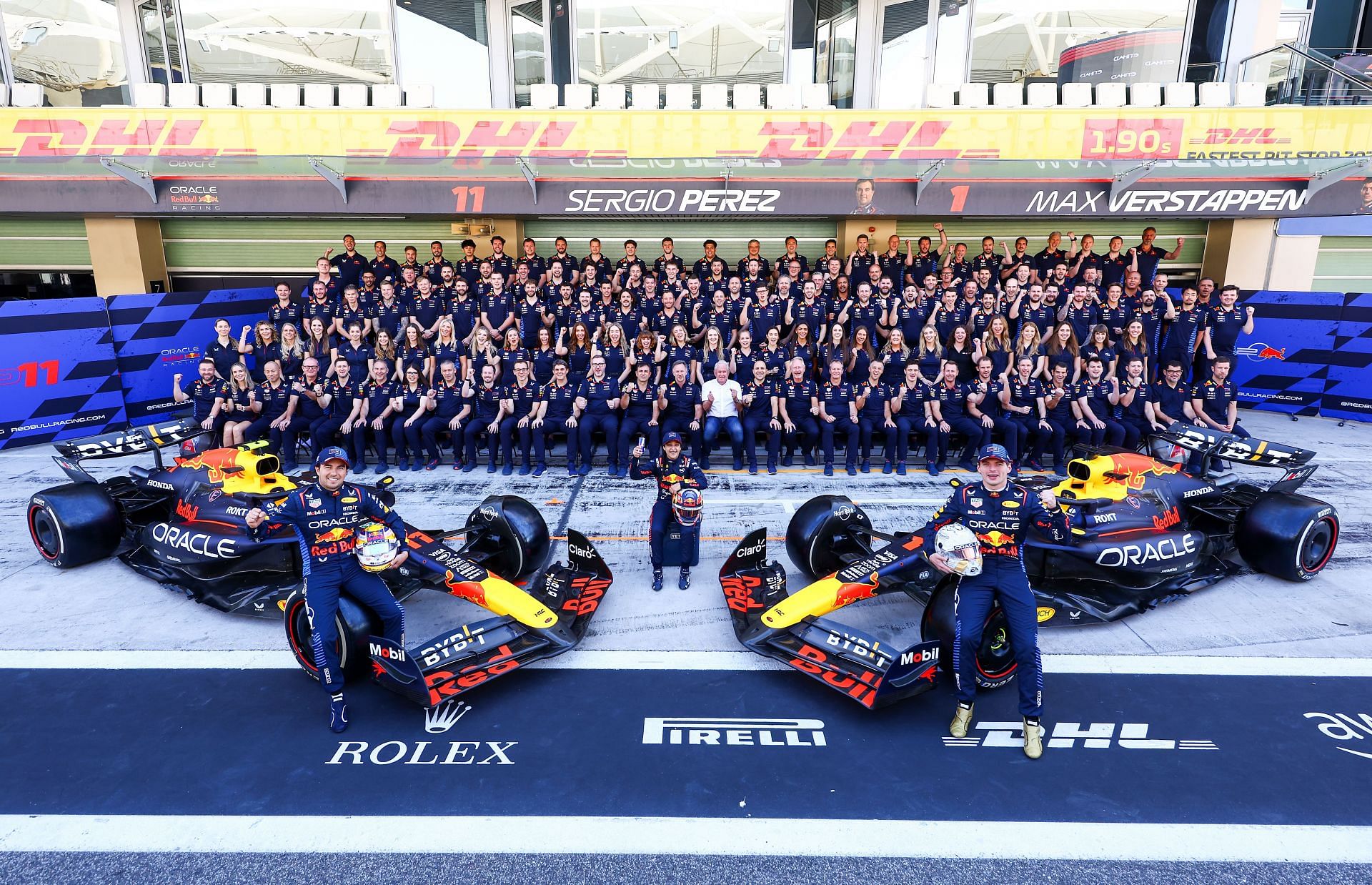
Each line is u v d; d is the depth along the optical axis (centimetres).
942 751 387
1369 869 311
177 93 1241
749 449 906
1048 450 941
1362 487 824
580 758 379
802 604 463
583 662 470
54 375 1026
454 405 921
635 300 1107
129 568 602
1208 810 345
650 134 1145
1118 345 1003
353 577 409
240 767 371
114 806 344
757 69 1369
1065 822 338
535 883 304
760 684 446
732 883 304
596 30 1348
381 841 325
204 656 474
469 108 1254
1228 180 1106
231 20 1337
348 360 980
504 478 879
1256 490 608
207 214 1159
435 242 1167
